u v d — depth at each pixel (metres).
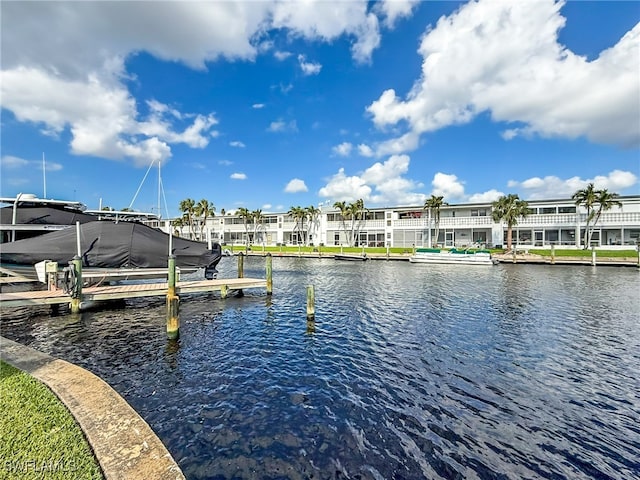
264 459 5.08
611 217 42.06
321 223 62.66
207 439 5.53
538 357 9.18
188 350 9.62
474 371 8.28
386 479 4.75
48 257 13.86
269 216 68.62
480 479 4.77
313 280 25.48
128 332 11.25
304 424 5.99
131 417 4.27
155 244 15.94
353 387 7.41
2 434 3.86
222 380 7.69
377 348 9.87
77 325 11.99
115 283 20.11
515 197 45.78
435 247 48.84
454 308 15.21
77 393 4.86
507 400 6.91
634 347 9.96
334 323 12.64
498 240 48.41
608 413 6.47
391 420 6.16
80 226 15.31
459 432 5.84
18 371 5.62
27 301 11.56
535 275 28.08
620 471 4.97
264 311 14.60
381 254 47.53
